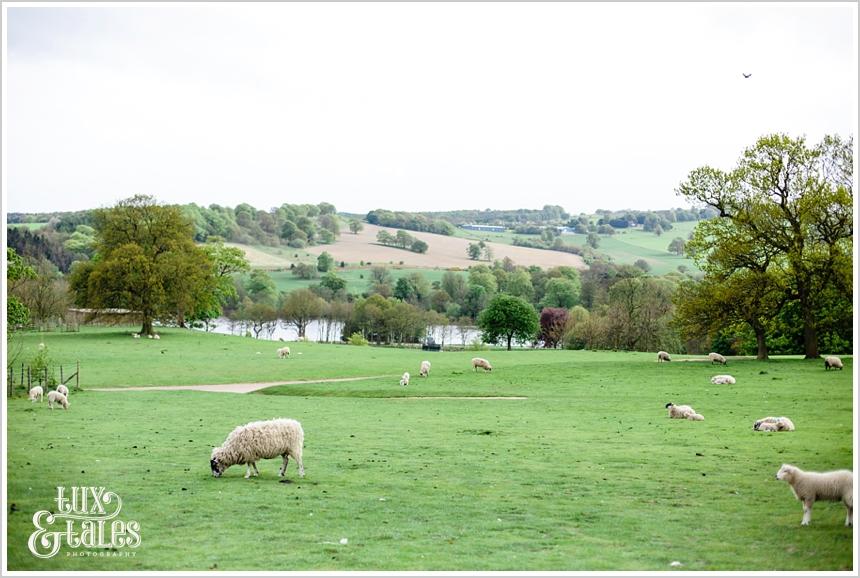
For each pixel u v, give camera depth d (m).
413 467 30.67
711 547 20.47
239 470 30.36
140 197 113.12
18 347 78.31
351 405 52.25
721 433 38.09
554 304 173.00
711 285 74.19
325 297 189.00
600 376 66.06
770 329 77.31
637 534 21.77
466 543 21.06
